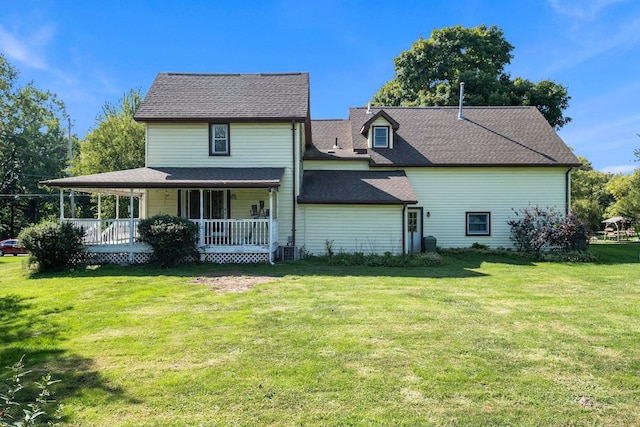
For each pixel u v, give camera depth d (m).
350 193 16.34
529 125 20.66
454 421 3.62
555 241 16.91
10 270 13.40
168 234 12.61
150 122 15.83
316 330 6.23
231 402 3.98
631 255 17.56
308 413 3.76
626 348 5.50
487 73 29.69
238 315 7.13
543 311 7.50
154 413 3.79
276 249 15.23
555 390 4.25
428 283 10.42
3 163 40.28
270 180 13.97
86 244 13.52
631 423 3.62
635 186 32.03
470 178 18.52
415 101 30.86
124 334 6.13
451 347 5.50
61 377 4.60
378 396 4.09
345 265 13.69
